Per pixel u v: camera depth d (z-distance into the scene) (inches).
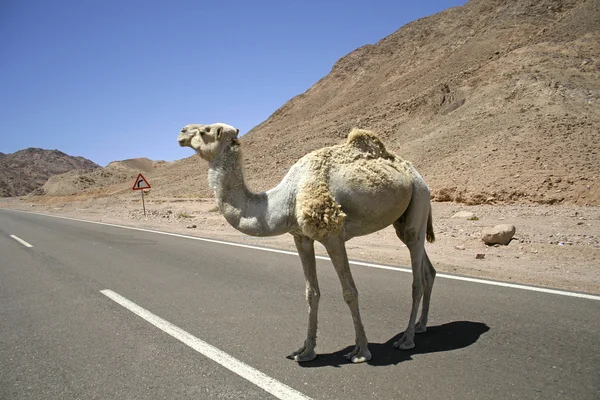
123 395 149.4
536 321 201.3
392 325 207.9
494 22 2440.9
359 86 3243.1
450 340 185.8
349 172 170.1
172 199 1547.7
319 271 319.9
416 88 2277.3
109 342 198.2
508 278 276.8
